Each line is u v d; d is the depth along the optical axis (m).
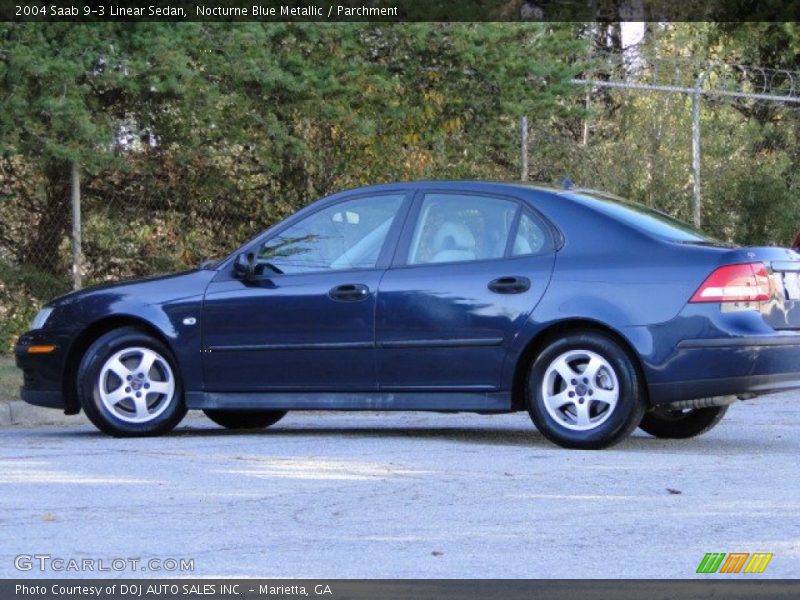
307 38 17.81
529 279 10.90
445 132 19.95
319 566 6.71
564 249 10.93
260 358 11.61
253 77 17.28
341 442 11.38
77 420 14.33
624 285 10.65
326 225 11.69
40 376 12.34
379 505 8.32
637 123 25.05
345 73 18.05
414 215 11.43
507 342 10.89
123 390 11.94
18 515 8.03
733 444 11.40
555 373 10.85
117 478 9.37
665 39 31.23
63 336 12.18
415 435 12.14
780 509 8.13
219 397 11.77
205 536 7.42
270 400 11.61
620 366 10.60
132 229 19.03
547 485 9.02
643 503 8.35
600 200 11.32
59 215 18.47
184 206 19.31
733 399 10.65
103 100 18.08
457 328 11.04
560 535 7.41
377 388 11.30
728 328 10.43
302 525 7.72
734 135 26.50
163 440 11.62
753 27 32.72
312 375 11.47
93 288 12.36
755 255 10.66
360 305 11.31
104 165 16.83
